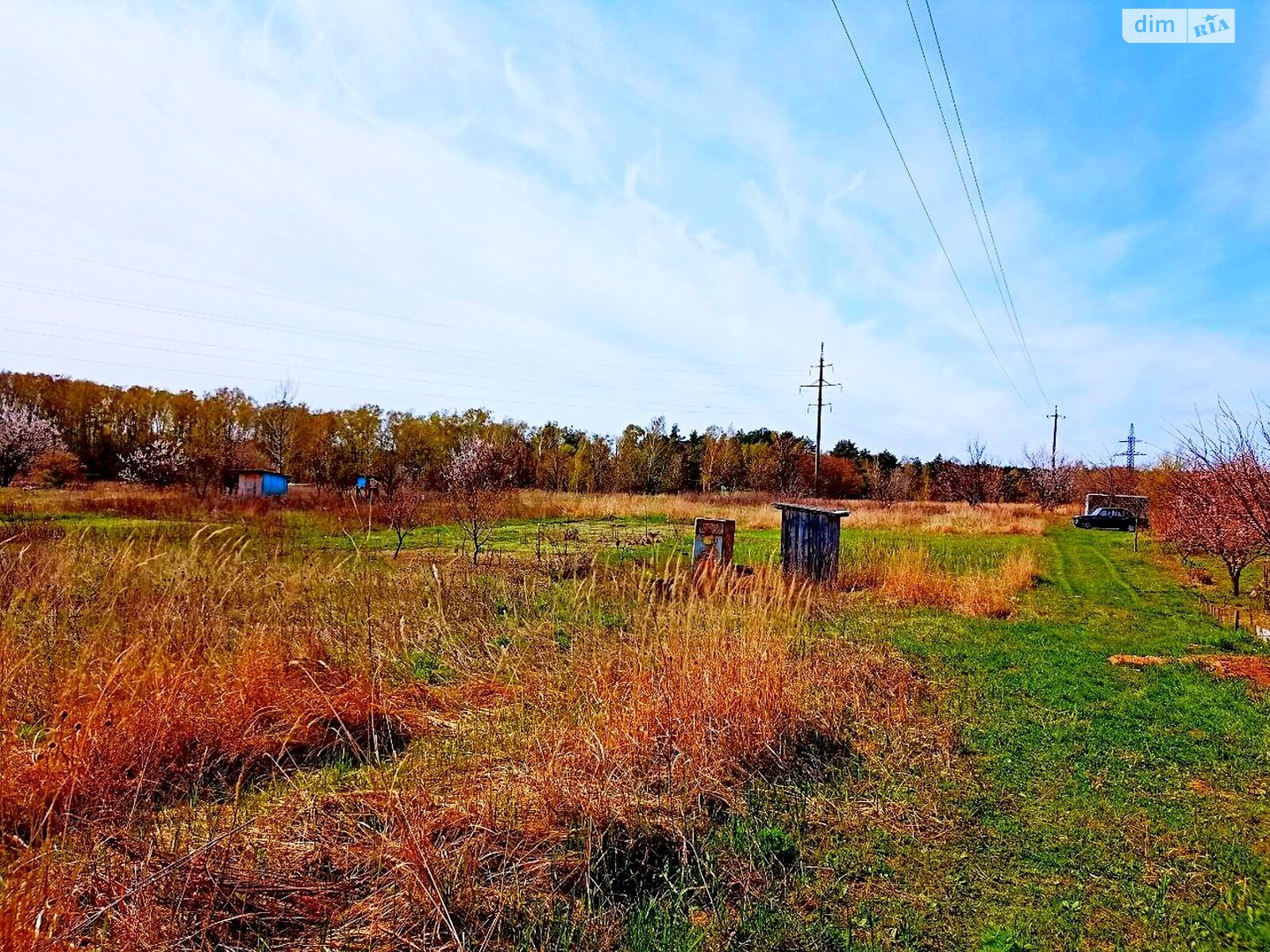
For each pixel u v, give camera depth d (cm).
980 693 651
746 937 302
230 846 312
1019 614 1059
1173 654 830
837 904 332
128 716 396
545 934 290
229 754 418
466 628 722
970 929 316
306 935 281
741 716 487
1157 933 312
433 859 308
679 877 338
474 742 474
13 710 445
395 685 573
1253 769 490
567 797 375
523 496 2908
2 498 2358
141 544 913
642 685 501
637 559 1316
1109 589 1343
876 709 589
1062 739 541
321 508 2261
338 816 361
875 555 1442
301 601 721
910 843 387
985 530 2577
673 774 423
